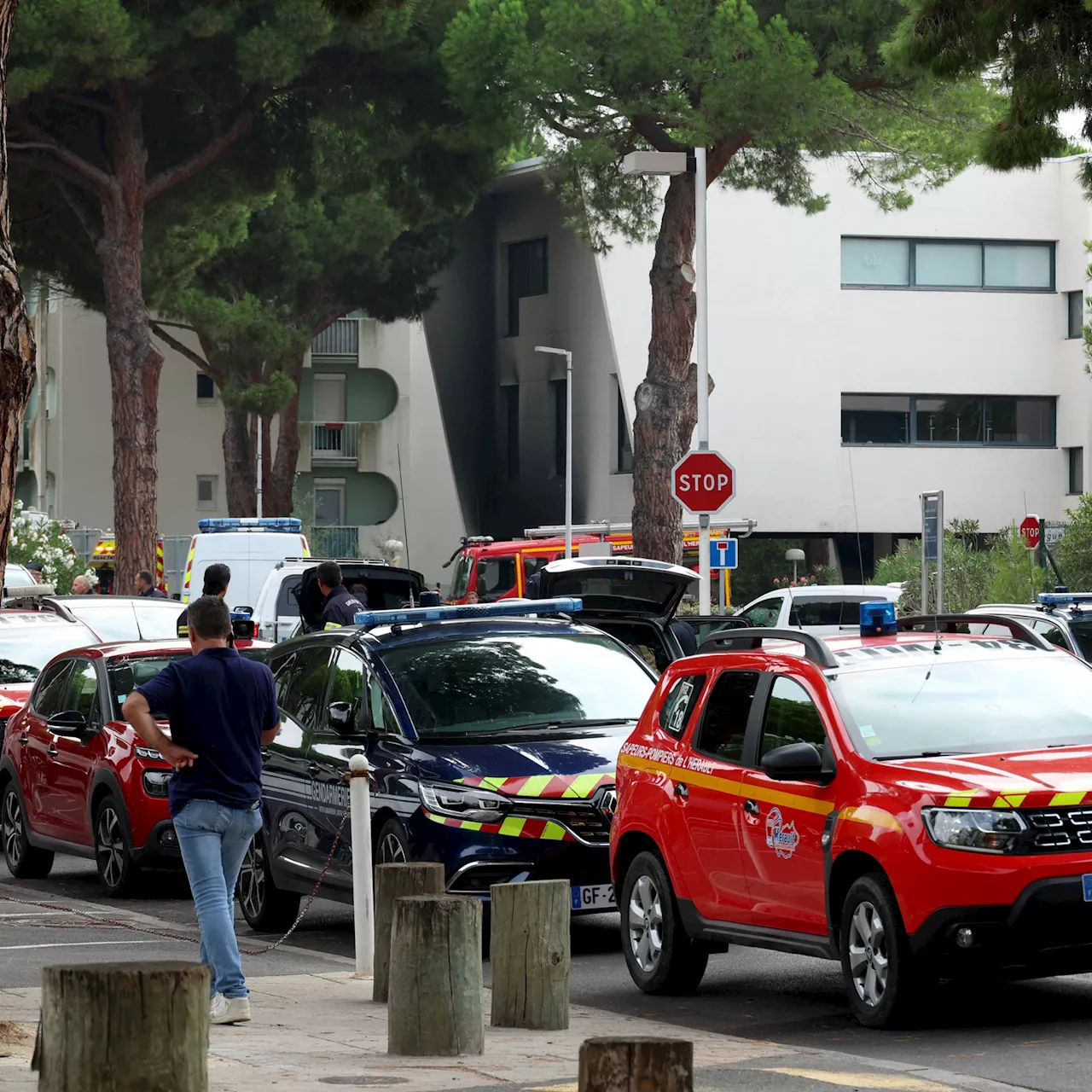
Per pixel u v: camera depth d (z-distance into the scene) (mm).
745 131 71375
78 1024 12609
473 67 70688
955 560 82812
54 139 80000
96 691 37906
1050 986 23844
